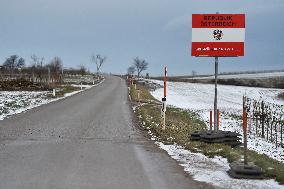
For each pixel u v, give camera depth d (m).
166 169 9.99
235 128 27.95
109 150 12.44
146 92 53.66
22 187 8.08
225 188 8.34
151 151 12.45
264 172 9.39
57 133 15.80
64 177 8.95
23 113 23.27
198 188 8.30
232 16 14.61
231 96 65.25
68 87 55.28
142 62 120.94
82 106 28.81
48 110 25.38
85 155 11.55
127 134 16.02
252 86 90.62
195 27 14.70
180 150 12.70
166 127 18.22
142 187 8.27
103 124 18.95
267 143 22.23
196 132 14.86
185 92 69.12
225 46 14.66
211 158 11.48
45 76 69.12
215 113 15.19
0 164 10.18
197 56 14.78
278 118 36.69
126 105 31.05
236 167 9.38
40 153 11.71
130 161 10.88
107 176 9.13
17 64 95.94
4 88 48.03
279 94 69.00
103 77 111.81
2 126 17.56
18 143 13.38
